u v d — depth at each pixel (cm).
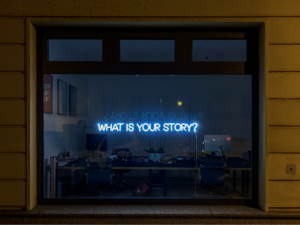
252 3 320
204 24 329
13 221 309
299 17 319
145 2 322
